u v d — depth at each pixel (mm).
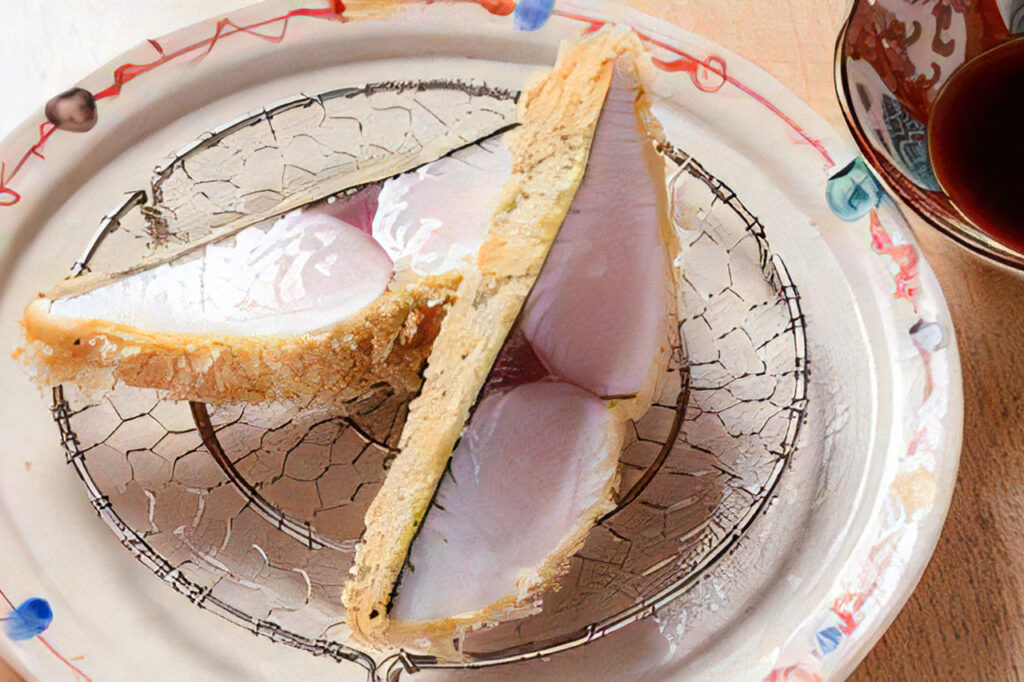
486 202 392
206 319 391
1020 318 435
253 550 404
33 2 457
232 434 413
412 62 445
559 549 388
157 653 388
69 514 402
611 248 382
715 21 466
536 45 442
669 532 406
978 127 427
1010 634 406
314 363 395
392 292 388
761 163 434
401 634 383
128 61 426
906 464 401
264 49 438
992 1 425
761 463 414
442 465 375
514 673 393
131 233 423
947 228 415
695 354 423
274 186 434
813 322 421
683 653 393
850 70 416
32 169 419
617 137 389
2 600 385
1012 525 416
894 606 387
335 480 411
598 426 384
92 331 391
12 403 409
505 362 376
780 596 397
